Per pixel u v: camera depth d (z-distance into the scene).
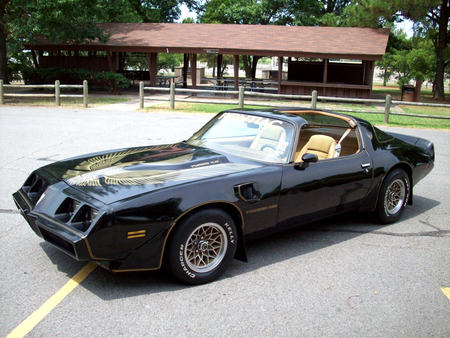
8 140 9.61
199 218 3.53
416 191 7.04
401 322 3.23
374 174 5.01
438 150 10.41
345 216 5.73
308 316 3.26
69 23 19.84
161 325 3.05
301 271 4.02
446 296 3.65
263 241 4.75
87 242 3.15
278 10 34.00
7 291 3.44
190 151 4.54
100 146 9.16
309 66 26.98
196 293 3.53
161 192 3.43
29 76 23.81
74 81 24.36
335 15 32.88
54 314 3.14
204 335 2.96
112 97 20.72
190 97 22.19
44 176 4.07
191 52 22.19
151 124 12.45
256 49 21.61
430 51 30.73
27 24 18.28
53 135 10.34
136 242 3.30
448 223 5.52
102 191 3.49
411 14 23.00
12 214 5.19
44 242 4.42
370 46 21.33
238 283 3.73
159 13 35.75
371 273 4.03
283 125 4.54
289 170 4.23
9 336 2.87
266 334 3.01
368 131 5.26
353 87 21.67
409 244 4.78
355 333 3.07
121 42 22.77
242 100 16.47
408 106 21.81
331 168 4.58
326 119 5.11
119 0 22.02
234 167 4.07
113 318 3.12
